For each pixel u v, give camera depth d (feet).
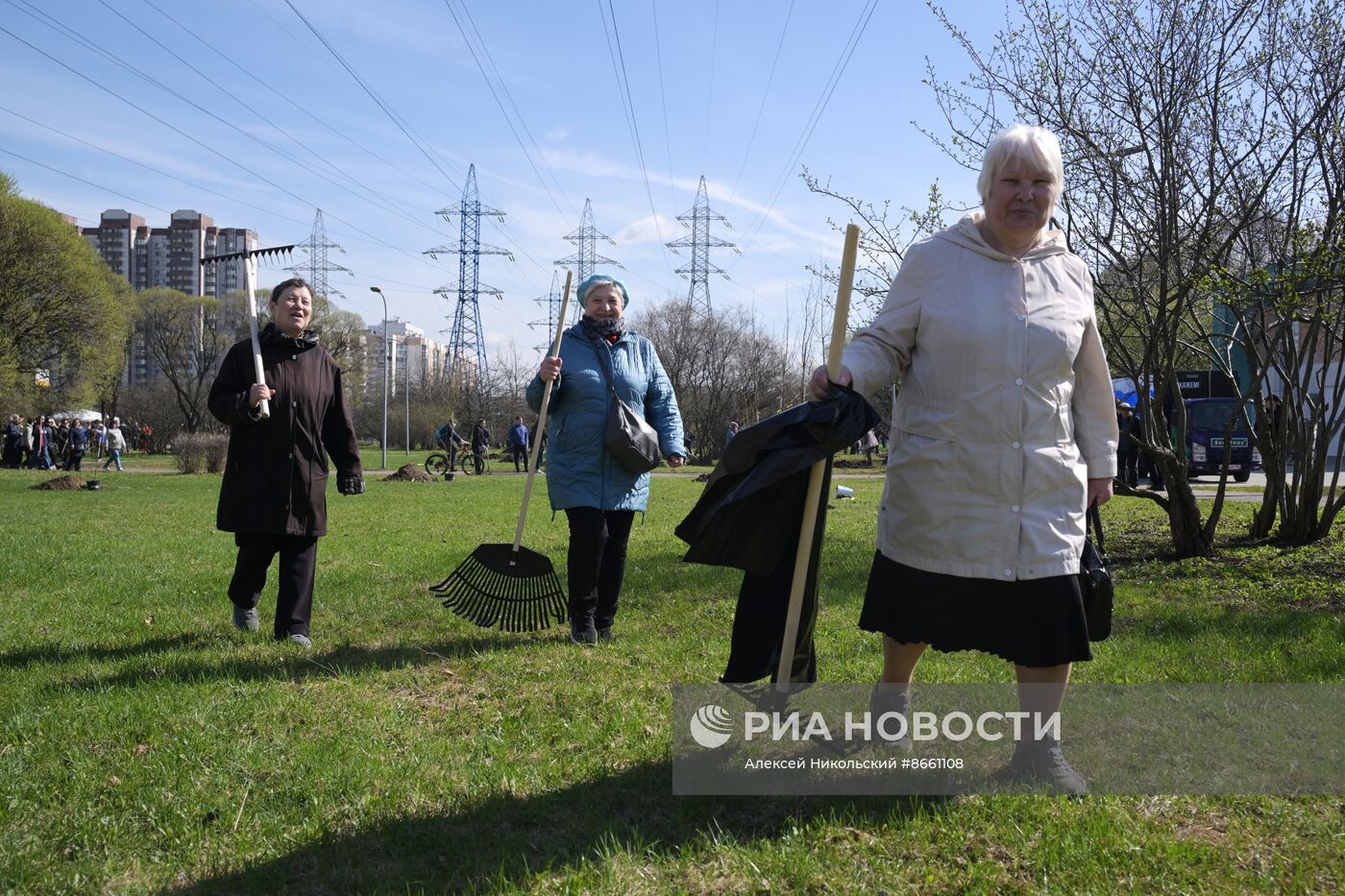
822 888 8.16
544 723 12.57
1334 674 14.52
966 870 8.47
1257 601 21.95
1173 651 16.30
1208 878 8.27
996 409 9.93
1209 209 26.63
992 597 9.95
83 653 16.46
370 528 38.70
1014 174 10.12
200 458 97.71
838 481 81.66
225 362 16.99
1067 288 10.44
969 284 10.25
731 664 11.12
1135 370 29.09
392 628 18.76
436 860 8.82
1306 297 26.76
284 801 10.03
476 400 191.11
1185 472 28.81
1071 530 10.09
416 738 12.00
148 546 30.91
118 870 8.67
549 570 16.93
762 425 10.28
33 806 9.84
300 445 17.12
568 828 9.42
